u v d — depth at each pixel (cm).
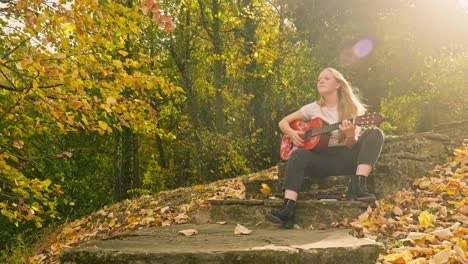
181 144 1866
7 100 663
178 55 1984
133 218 709
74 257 317
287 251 312
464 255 351
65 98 554
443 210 448
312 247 324
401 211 462
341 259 323
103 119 761
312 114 511
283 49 1898
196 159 1706
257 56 1534
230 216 511
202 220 527
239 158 1688
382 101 2878
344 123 468
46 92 552
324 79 498
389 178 505
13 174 584
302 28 2192
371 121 459
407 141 586
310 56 2039
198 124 1925
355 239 360
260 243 350
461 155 582
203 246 338
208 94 2059
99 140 1986
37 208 569
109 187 2072
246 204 505
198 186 849
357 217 455
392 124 2978
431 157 595
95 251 316
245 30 1941
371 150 472
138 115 657
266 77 1923
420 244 382
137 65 617
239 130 1948
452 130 744
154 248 329
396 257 344
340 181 502
